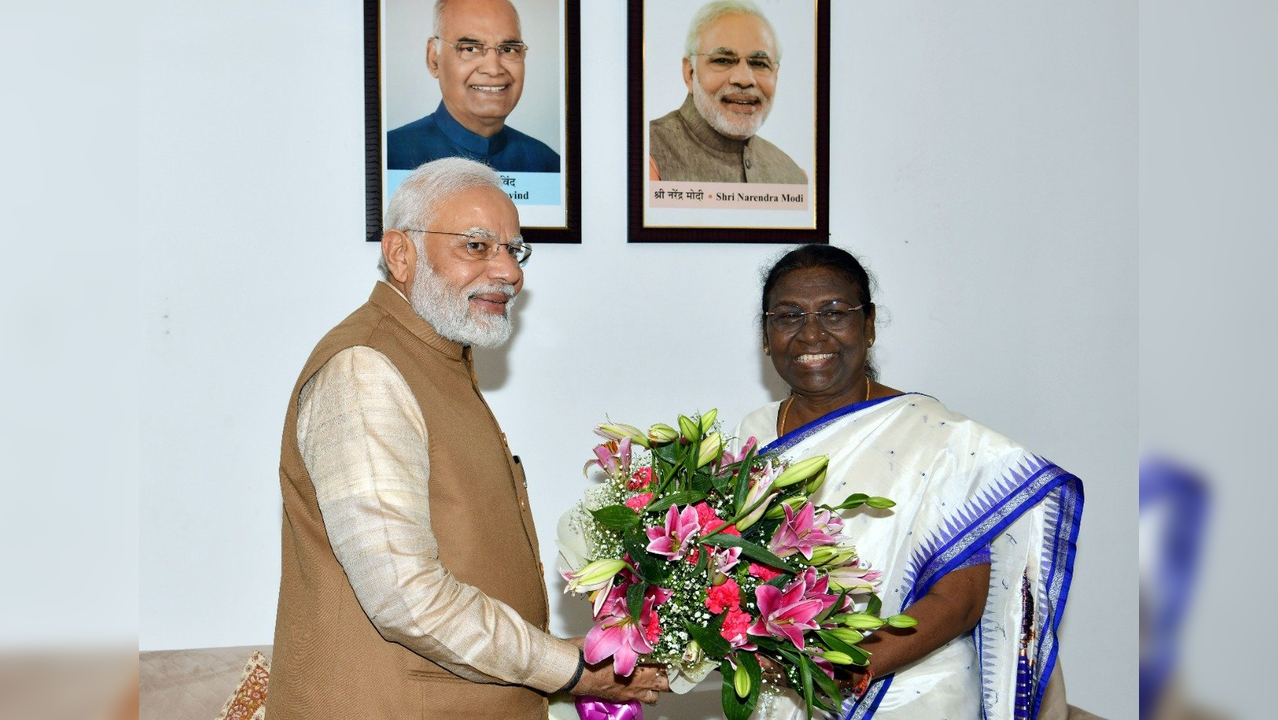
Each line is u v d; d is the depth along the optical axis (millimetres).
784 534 1479
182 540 2352
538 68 2459
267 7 2348
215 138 2334
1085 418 2900
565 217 2494
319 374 1450
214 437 2359
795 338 1829
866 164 2727
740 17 2582
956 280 2805
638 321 2580
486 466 1550
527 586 1582
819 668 1477
